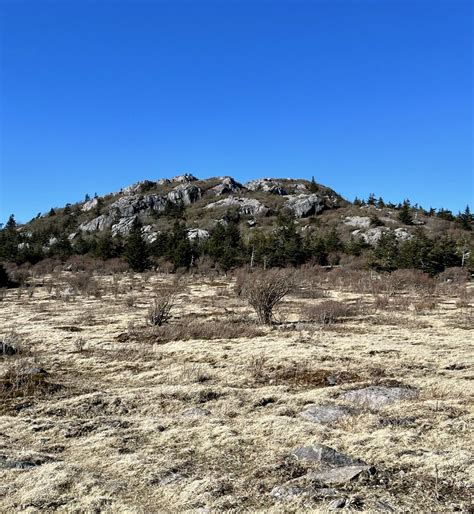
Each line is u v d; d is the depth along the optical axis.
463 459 6.39
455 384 10.37
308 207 103.56
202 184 129.50
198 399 9.94
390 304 27.33
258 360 13.02
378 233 79.44
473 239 78.69
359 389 10.21
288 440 7.54
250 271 49.16
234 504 5.50
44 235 96.56
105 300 31.75
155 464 6.75
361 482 5.82
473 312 24.02
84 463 6.94
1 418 8.91
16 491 6.00
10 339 16.19
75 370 12.83
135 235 62.78
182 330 17.95
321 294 33.94
